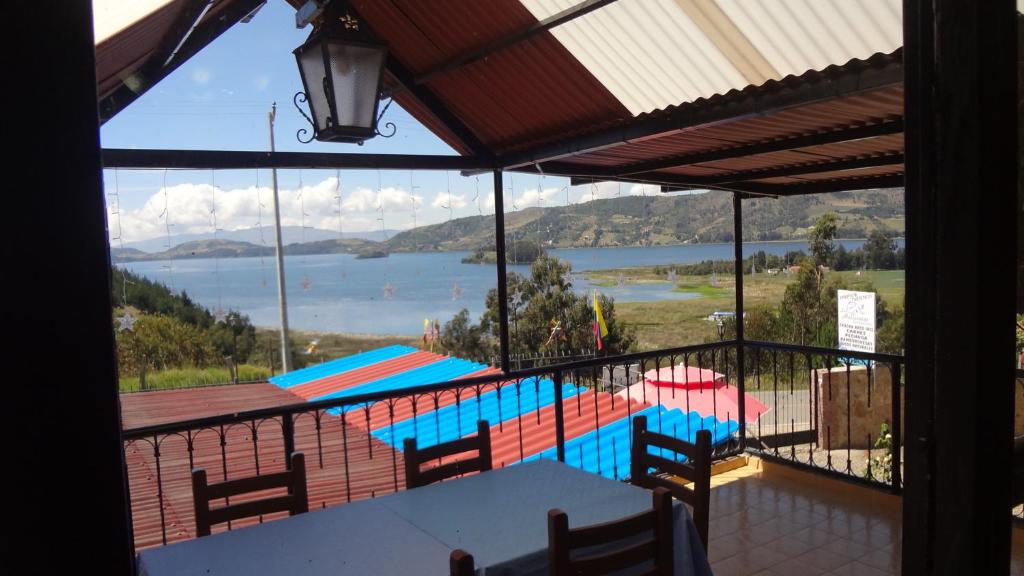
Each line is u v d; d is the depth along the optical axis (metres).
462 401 8.19
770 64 3.41
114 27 2.65
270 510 3.14
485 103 4.48
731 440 6.08
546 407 7.84
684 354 5.77
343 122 3.39
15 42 0.57
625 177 5.34
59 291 0.59
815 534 4.50
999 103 1.00
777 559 4.18
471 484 3.34
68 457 0.59
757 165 5.06
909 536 1.11
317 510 3.07
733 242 5.97
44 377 0.58
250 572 2.51
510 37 3.71
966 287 1.01
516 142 4.77
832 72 2.97
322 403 4.12
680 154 4.74
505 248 4.86
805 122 3.75
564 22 3.52
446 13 3.81
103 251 0.60
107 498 0.61
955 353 1.03
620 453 6.46
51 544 0.59
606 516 2.91
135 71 3.66
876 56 2.80
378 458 6.38
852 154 4.59
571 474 3.46
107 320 0.61
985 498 1.02
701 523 3.21
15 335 0.57
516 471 3.51
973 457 1.02
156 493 5.36
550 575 2.37
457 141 4.92
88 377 0.60
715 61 3.53
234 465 6.14
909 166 1.07
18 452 0.58
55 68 0.58
